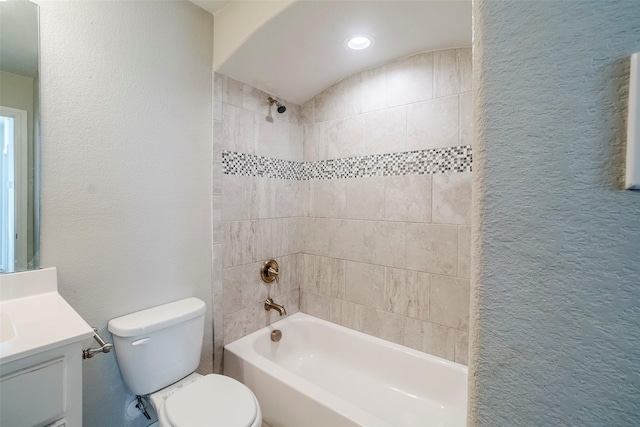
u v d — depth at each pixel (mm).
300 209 2234
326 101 2068
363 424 1161
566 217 305
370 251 1897
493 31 344
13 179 1038
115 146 1280
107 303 1273
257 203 1921
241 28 1500
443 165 1617
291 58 1664
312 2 1265
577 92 299
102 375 1259
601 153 289
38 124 1080
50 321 875
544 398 322
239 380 1646
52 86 1108
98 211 1237
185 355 1380
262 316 1974
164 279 1469
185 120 1532
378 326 1881
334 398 1310
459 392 1549
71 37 1150
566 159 304
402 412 1596
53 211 1120
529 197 322
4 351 699
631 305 283
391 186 1795
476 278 354
